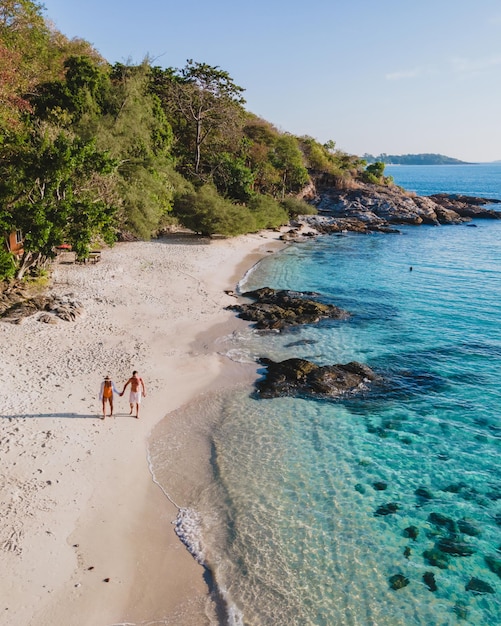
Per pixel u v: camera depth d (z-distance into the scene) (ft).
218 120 206.08
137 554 38.27
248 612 34.06
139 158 146.51
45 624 31.55
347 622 33.53
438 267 149.18
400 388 69.10
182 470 49.29
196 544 39.86
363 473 50.06
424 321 97.86
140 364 70.18
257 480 48.32
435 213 269.64
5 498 40.88
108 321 84.23
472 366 76.54
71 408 56.18
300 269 143.13
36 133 95.35
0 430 49.65
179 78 199.11
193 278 118.11
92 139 89.71
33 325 76.69
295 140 279.69
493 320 98.53
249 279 127.54
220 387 67.41
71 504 41.83
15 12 111.34
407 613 34.45
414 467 51.31
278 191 256.52
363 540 41.01
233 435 56.13
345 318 98.43
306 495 46.37
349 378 69.87
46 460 46.50
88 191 103.86
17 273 90.12
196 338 83.15
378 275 137.90
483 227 247.50
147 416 57.98
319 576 37.27
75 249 88.12
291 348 82.28
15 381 59.72
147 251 139.54
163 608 33.94
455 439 56.59
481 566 38.75
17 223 80.23
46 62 144.36
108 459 48.73
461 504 45.75
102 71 152.97
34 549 36.70
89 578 35.32
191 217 162.40
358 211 260.83
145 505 43.73
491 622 33.91
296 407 63.10
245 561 38.42
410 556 39.52
